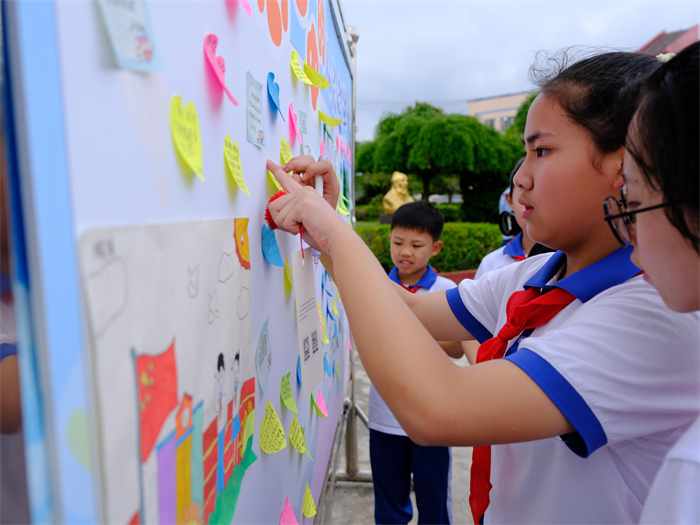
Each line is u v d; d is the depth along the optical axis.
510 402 0.54
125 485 0.32
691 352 0.57
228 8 0.56
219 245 0.53
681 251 0.47
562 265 0.79
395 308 0.58
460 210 12.71
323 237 0.66
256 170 0.69
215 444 0.52
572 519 0.65
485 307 0.97
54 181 0.26
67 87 0.27
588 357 0.56
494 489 0.80
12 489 0.34
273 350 0.79
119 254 0.32
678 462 0.45
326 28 1.42
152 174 0.38
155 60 0.37
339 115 1.81
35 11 0.25
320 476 1.39
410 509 1.86
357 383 3.71
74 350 0.27
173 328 0.41
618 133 0.62
